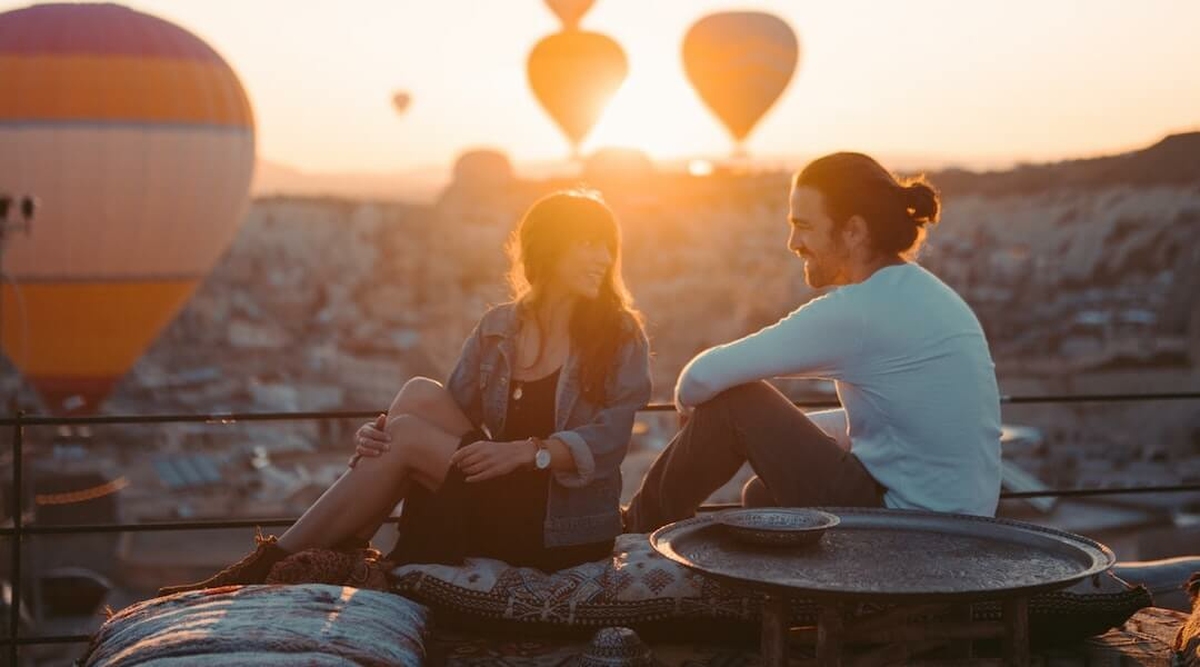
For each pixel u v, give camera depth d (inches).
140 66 1117.1
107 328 1172.5
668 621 119.1
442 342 4217.5
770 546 98.9
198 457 2004.2
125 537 1496.1
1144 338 3016.7
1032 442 1875.0
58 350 1177.4
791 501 125.9
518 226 131.1
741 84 2047.2
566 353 128.3
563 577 121.6
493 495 125.5
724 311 4121.6
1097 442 2175.2
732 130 2110.0
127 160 1109.7
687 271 4628.4
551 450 122.3
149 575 1348.4
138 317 1178.6
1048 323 3750.0
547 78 2108.8
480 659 114.7
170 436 2190.0
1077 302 4042.8
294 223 5334.6
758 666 115.3
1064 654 119.9
